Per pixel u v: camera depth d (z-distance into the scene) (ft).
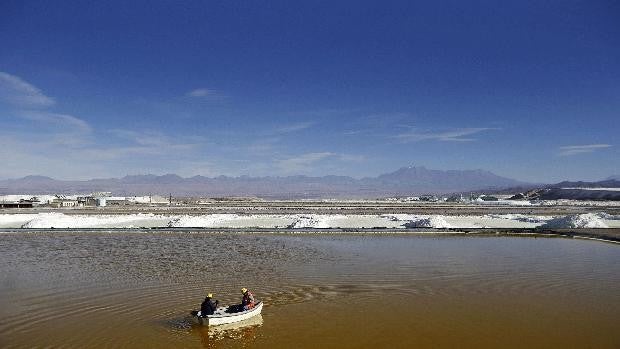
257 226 184.85
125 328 57.77
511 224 194.80
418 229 165.89
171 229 166.40
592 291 75.77
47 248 126.82
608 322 59.72
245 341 53.06
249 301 61.21
